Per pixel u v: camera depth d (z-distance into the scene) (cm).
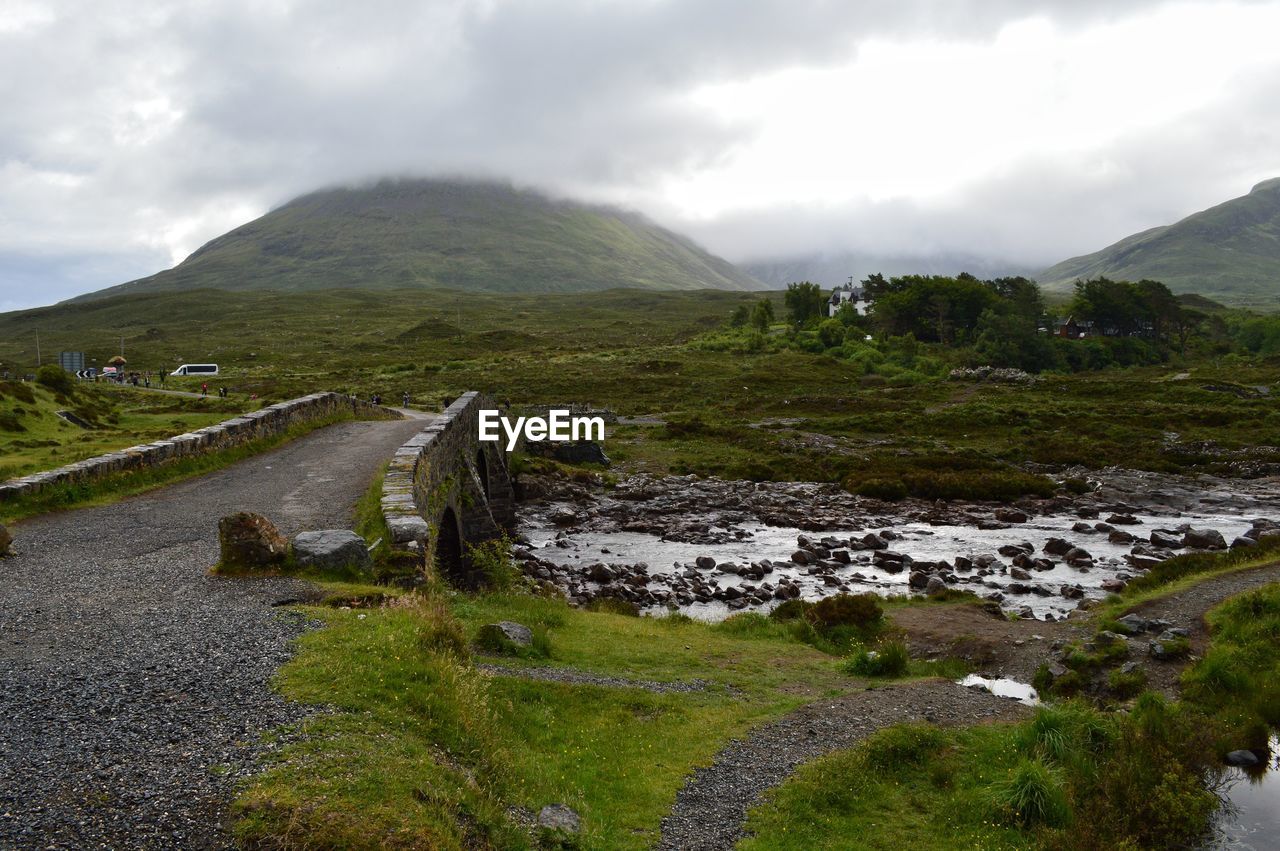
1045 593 2783
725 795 1069
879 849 995
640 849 885
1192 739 1394
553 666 1471
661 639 1900
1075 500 4688
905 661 1820
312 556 1364
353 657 955
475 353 16838
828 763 1180
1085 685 1773
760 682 1614
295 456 2667
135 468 2125
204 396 8731
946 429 7356
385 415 5075
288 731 772
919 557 3406
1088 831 1072
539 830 824
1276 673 1644
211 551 1487
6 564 1390
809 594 2806
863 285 18150
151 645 997
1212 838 1159
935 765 1229
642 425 7869
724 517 4353
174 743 744
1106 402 8419
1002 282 17212
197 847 603
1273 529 3712
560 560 3381
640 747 1166
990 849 1014
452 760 825
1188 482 5181
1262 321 16138
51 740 742
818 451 6412
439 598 1421
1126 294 15325
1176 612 2186
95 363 16825
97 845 593
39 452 3925
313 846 613
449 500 2444
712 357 13238
